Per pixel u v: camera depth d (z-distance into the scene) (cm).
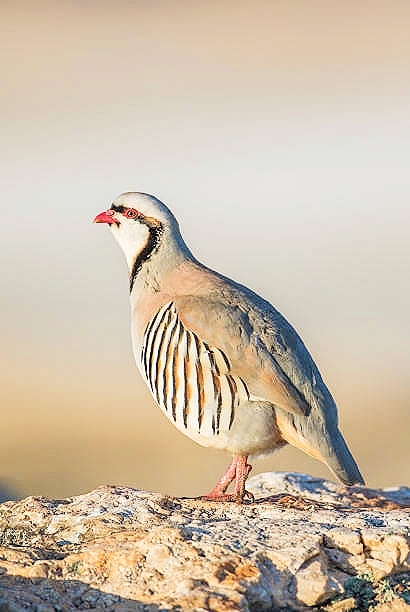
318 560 655
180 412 816
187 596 606
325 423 798
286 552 652
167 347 821
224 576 627
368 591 648
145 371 845
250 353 790
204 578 624
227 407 795
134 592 614
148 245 883
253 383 788
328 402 811
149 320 848
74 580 626
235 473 828
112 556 643
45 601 607
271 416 794
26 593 613
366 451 1600
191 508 753
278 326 816
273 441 807
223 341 793
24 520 731
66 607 605
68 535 704
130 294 896
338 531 680
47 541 699
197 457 1634
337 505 795
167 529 668
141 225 888
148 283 872
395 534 677
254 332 802
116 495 763
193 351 802
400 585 664
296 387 798
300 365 805
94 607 605
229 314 804
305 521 711
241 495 805
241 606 601
